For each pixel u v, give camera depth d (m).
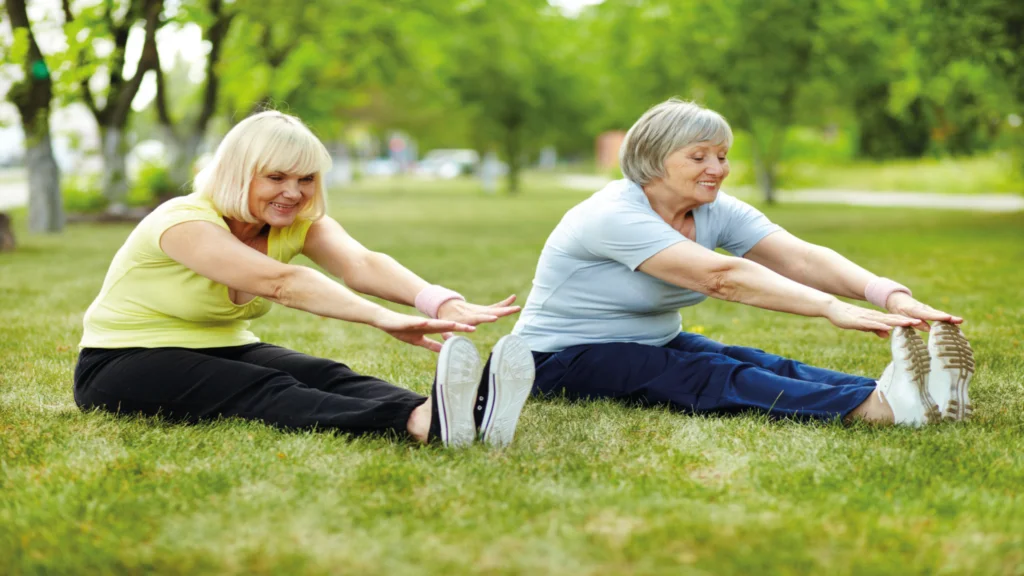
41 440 2.79
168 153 18.08
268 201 2.84
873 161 33.69
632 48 20.77
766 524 2.10
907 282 7.34
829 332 5.16
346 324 5.48
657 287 3.21
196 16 15.19
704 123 3.06
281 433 2.82
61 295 6.69
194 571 1.88
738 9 18.11
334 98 22.88
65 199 16.72
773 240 3.28
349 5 17.58
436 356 4.39
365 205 23.58
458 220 17.53
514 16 25.25
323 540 2.04
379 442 2.73
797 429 2.89
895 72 18.84
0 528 2.10
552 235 3.37
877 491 2.33
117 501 2.26
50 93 12.98
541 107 32.91
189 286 2.95
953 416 2.90
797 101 22.12
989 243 11.05
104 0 11.75
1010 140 18.81
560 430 2.92
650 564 1.90
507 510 2.20
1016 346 4.46
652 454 2.68
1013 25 12.90
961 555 1.94
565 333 3.35
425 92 24.81
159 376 2.95
